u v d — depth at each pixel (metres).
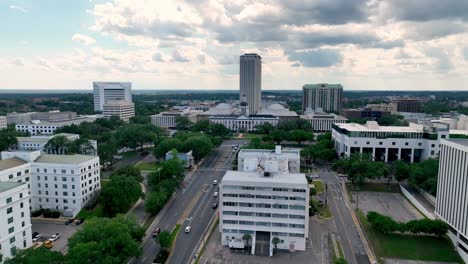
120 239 99.88
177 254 118.94
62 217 150.25
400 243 126.56
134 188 154.75
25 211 119.19
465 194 116.75
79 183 154.00
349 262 114.56
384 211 158.38
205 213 155.00
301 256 119.19
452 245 125.31
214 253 120.44
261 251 121.56
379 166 196.88
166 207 161.88
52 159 161.00
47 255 89.38
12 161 152.12
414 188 189.00
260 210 125.88
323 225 143.25
